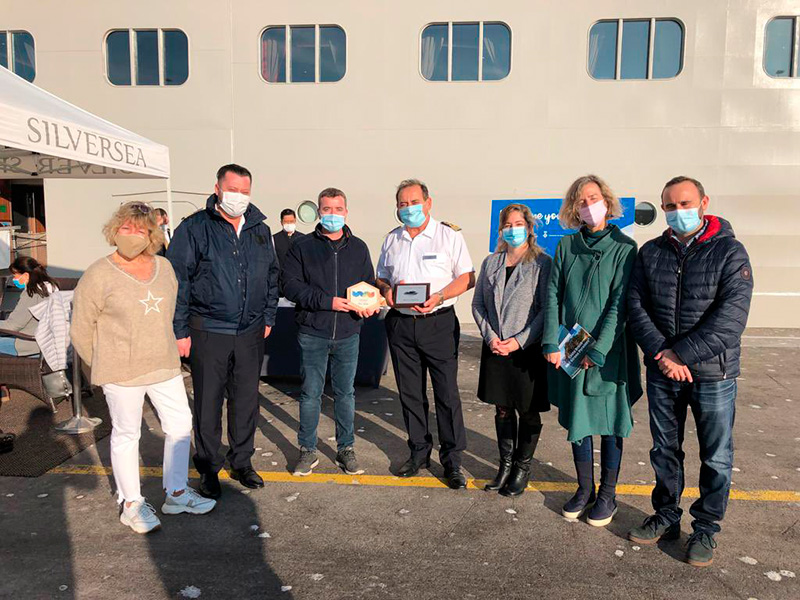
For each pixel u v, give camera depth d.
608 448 3.04
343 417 3.77
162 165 5.39
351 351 3.70
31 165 5.61
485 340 3.37
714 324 2.54
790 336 8.30
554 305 3.09
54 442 4.22
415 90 9.00
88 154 4.29
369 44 8.99
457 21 8.87
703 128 8.72
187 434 3.14
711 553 2.72
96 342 2.85
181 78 9.45
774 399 5.43
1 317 7.69
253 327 3.39
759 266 8.86
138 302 2.84
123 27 9.32
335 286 3.60
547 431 4.55
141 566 2.68
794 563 2.73
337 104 9.12
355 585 2.55
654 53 8.77
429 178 9.09
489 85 8.91
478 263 9.17
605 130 8.83
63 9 9.38
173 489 3.14
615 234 2.99
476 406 5.32
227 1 9.12
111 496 3.38
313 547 2.86
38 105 4.15
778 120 8.64
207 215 3.26
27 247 11.76
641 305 2.81
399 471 3.69
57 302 4.45
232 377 3.42
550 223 7.90
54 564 2.70
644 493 3.49
